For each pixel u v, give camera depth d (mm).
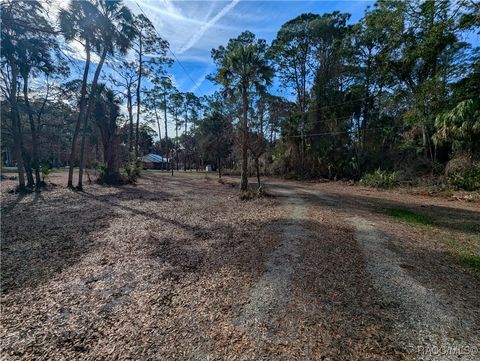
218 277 3844
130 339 2533
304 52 25422
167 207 9328
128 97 23344
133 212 8445
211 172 36906
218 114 23609
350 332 2607
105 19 11883
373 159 20844
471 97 10820
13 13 4996
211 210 8805
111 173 17062
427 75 15484
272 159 27469
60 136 21469
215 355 2307
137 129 24094
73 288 3578
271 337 2535
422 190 13914
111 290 3510
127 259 4590
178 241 5527
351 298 3240
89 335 2605
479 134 11031
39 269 4195
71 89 14766
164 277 3873
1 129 12500
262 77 12266
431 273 3951
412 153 18484
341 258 4504
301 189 16031
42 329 2703
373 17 16797
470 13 9875
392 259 4488
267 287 3521
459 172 13664
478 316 2875
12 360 2277
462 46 13344
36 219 7473
